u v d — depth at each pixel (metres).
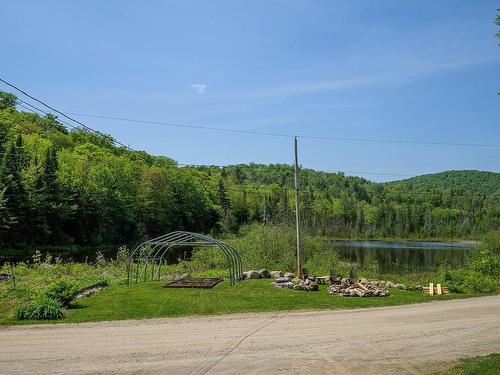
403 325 15.42
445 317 17.06
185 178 97.06
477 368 10.51
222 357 11.33
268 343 12.73
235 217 99.94
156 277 30.59
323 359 11.31
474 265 36.69
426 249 79.19
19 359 10.99
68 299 18.02
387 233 119.56
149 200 83.81
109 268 35.09
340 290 22.62
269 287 24.20
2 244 52.22
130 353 11.59
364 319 16.39
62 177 65.81
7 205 52.19
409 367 10.84
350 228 121.50
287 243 39.31
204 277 30.09
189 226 96.44
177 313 17.05
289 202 107.75
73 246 60.69
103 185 74.19
